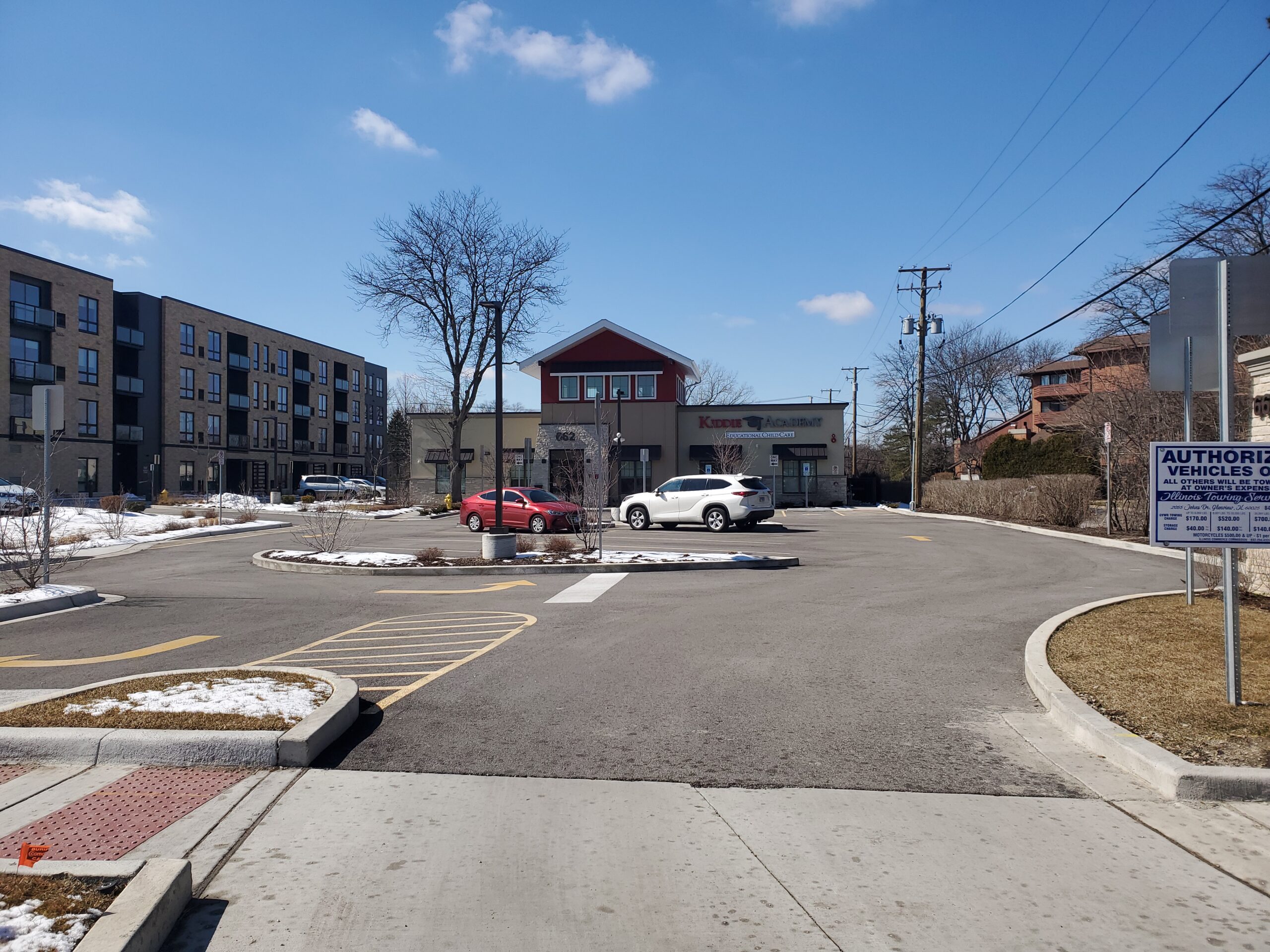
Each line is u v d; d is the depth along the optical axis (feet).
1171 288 22.27
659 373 152.15
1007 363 224.94
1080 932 11.32
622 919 11.65
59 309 171.94
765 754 18.57
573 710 21.90
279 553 61.26
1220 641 27.73
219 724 18.61
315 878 12.76
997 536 80.28
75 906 10.89
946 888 12.53
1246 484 20.21
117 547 75.20
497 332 56.49
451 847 13.83
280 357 247.50
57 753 17.88
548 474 152.56
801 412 157.28
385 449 249.75
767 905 12.02
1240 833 14.52
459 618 36.06
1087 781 16.98
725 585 46.19
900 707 22.31
